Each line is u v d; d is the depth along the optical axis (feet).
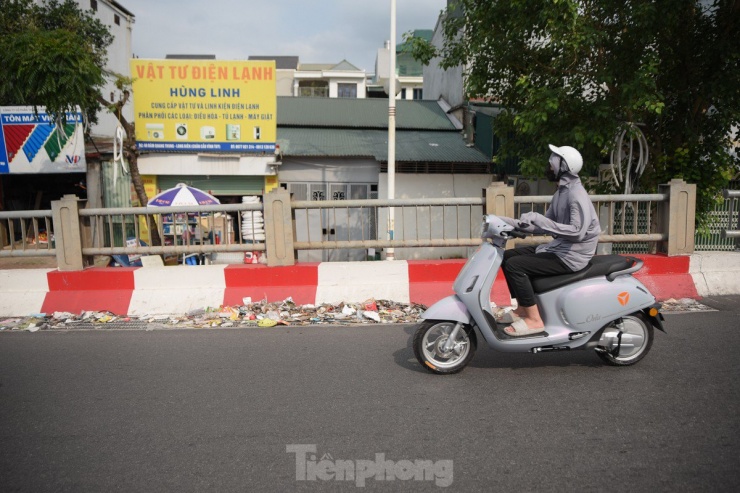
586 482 8.66
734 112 30.30
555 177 13.48
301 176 46.32
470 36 34.96
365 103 57.62
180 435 10.61
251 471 9.23
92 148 45.39
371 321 19.02
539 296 13.60
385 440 10.25
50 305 20.48
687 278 20.76
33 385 13.47
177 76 43.37
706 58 29.86
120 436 10.61
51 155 43.78
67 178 49.52
